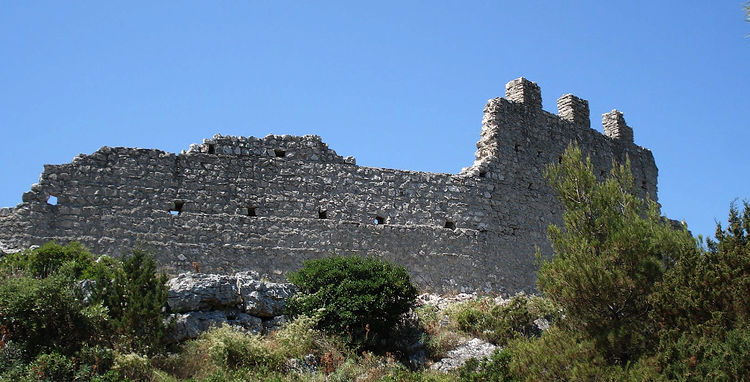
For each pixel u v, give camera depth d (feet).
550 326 92.58
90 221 110.01
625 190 95.96
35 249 101.55
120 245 110.22
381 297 94.94
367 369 87.61
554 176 98.07
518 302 104.22
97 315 81.97
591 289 85.10
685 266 82.43
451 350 95.50
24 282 82.38
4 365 75.00
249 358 85.10
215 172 117.80
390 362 90.74
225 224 116.06
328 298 95.61
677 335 77.71
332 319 93.76
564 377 80.74
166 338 84.12
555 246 91.81
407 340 96.94
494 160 135.95
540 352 83.10
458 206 130.62
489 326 101.24
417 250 125.49
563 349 83.15
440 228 128.16
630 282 84.84
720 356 73.41
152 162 114.93
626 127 161.07
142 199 113.09
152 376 79.20
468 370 87.20
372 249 122.72
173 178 115.44
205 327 89.51
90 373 76.28
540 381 80.94
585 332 84.33
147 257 90.07
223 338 85.10
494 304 107.34
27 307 79.41
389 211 125.80
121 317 83.30
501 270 131.23
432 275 125.29
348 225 122.42
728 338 74.28
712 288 79.36
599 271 84.94
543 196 140.46
